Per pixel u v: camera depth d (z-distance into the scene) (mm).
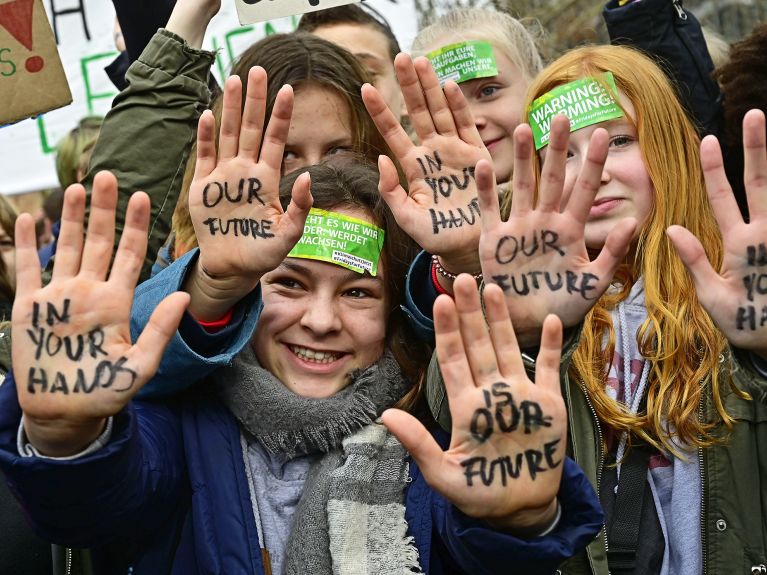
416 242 2486
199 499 2275
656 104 2855
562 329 2029
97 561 2383
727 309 1946
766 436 2488
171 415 2365
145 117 2816
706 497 2482
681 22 3506
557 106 2854
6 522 2523
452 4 5449
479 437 1922
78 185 1965
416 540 2287
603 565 2432
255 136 2199
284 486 2367
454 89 2285
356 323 2453
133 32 3279
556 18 6785
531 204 2084
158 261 2908
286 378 2451
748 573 2428
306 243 2428
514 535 1979
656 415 2541
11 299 3852
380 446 2381
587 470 2496
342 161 2652
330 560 2254
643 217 2822
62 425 1896
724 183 1963
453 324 1938
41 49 2914
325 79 3109
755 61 3090
